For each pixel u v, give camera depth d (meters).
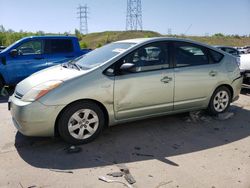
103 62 4.27
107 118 4.29
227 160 3.65
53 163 3.56
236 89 5.54
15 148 4.01
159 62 4.57
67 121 3.94
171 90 4.65
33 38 8.48
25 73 8.31
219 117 5.34
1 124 5.09
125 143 4.19
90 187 3.02
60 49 8.86
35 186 3.04
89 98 3.99
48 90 3.81
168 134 4.56
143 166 3.48
